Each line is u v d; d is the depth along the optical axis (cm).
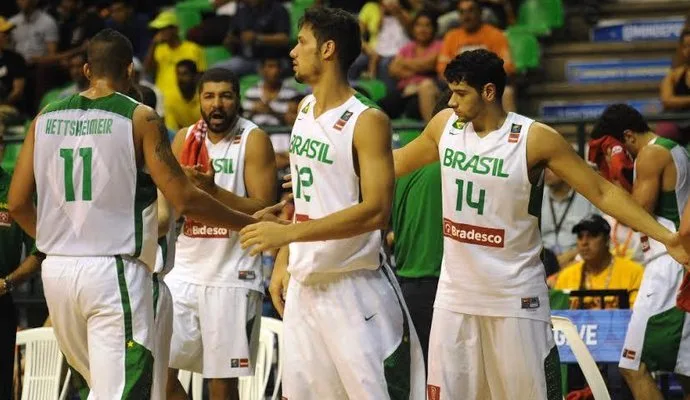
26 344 1148
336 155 845
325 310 857
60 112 862
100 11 2298
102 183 846
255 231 826
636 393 1179
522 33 2083
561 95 2088
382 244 880
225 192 1014
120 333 842
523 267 894
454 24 2045
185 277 1096
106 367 836
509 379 898
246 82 2011
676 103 1784
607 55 2131
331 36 848
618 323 1205
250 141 1097
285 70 2050
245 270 1092
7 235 1058
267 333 1154
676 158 1162
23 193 882
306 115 870
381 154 834
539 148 879
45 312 1576
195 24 2305
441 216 1118
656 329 1158
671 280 1162
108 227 848
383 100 1897
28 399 1138
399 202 1131
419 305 1122
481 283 895
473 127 901
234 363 1087
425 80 1848
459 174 897
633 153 1198
